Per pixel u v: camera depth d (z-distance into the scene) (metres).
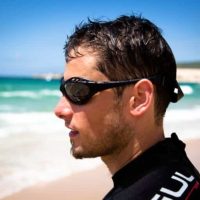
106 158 1.40
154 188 1.13
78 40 1.37
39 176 7.87
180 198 1.10
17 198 6.48
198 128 16.12
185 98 40.97
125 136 1.32
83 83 1.33
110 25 1.35
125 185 1.22
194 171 1.25
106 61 1.30
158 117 1.35
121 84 1.30
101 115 1.33
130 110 1.31
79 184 7.43
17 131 14.39
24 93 43.75
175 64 1.42
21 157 9.57
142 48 1.31
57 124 16.64
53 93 44.22
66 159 9.48
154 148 1.27
